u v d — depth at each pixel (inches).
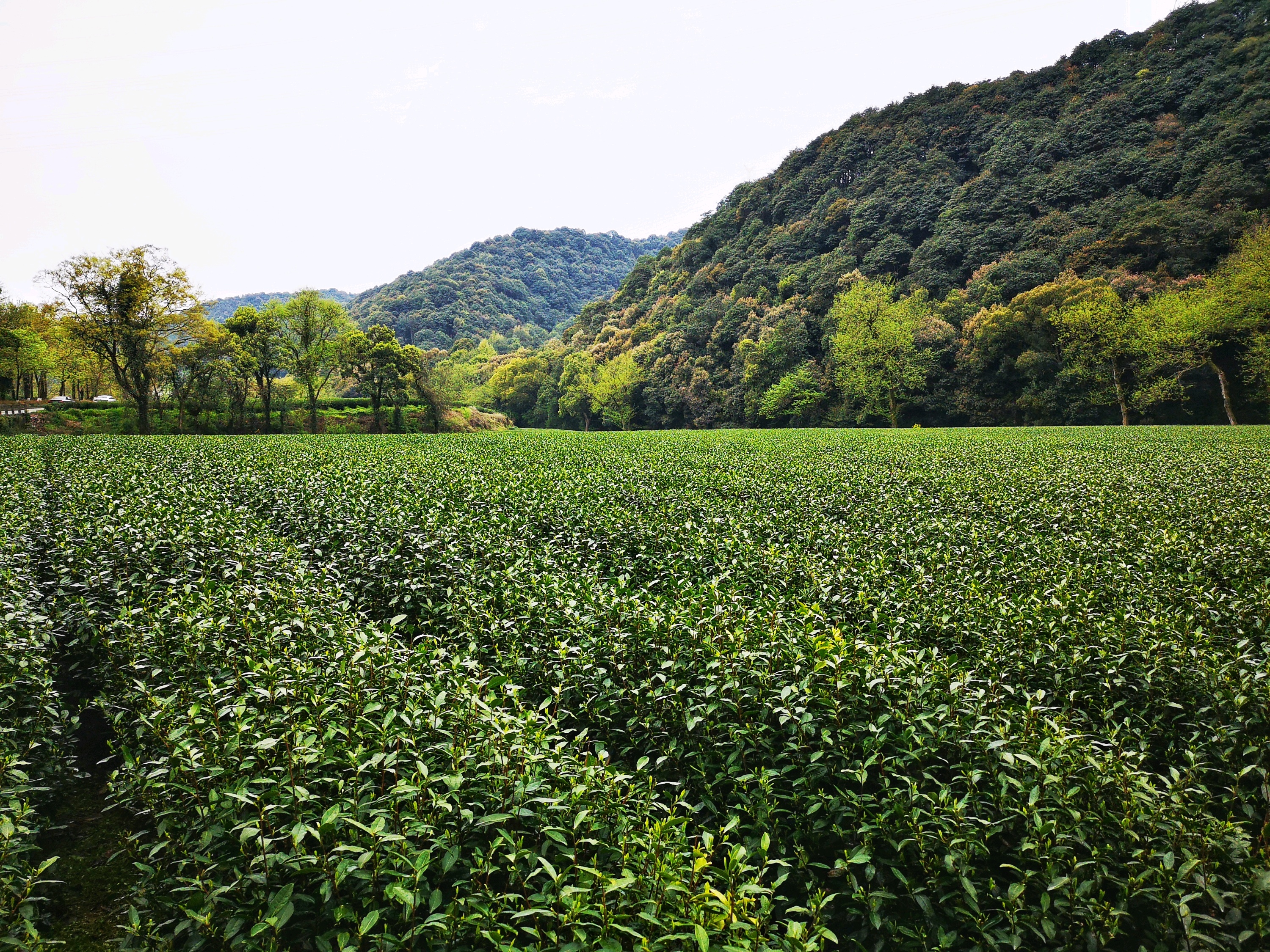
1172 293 2349.9
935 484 733.3
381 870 153.3
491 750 185.0
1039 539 482.6
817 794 201.9
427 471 771.4
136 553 377.1
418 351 2906.0
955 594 344.8
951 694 230.4
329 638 265.0
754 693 229.1
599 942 139.2
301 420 2682.1
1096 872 169.8
